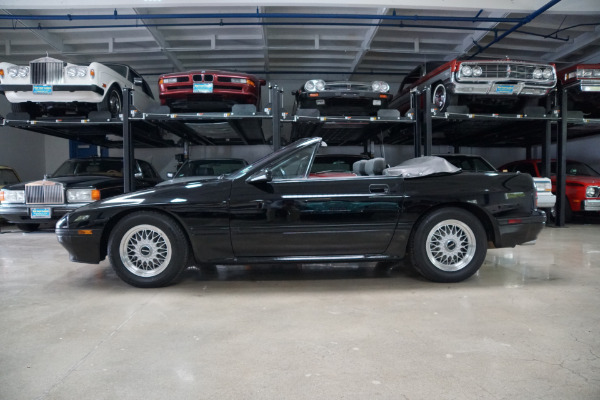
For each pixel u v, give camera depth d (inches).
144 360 78.0
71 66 239.3
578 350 80.7
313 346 84.1
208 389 67.0
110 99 261.7
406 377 70.4
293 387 67.4
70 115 278.4
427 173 132.9
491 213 133.0
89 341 87.7
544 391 65.2
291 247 130.0
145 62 398.9
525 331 91.1
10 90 237.5
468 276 133.3
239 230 127.6
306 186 130.3
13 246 223.3
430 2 279.1
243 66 416.8
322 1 273.0
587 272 149.6
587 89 272.8
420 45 375.2
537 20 331.3
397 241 132.2
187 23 317.7
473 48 378.6
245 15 285.0
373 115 281.4
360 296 120.8
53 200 240.1
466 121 295.1
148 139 346.9
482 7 281.6
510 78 251.6
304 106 269.1
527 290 125.5
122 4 269.9
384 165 139.3
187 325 97.1
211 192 128.4
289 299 118.3
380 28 336.5
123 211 129.4
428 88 261.1
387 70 433.4
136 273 129.9
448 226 133.0
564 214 295.1
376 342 85.9
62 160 471.2
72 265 169.9
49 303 115.6
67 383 69.3
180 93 253.1
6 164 405.4
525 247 204.5
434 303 112.8
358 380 69.6
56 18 296.8
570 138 431.8
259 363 76.5
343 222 129.3
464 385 67.4
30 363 77.1
